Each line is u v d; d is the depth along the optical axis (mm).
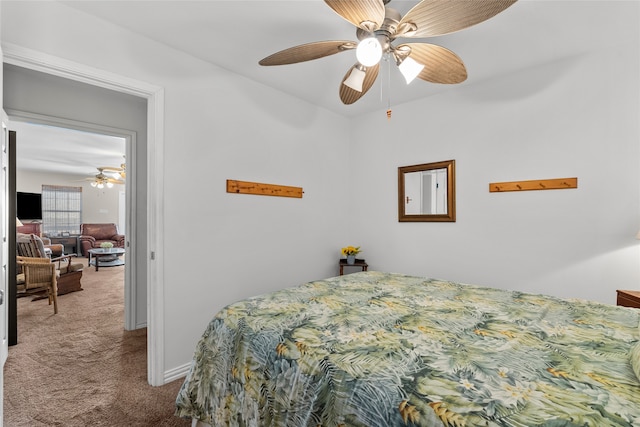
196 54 2326
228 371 1312
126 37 1994
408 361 1001
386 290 1880
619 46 2176
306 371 1036
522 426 693
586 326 1293
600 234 2248
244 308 1534
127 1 1743
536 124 2512
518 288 2600
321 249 3482
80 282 4883
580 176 2320
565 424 691
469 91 2877
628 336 1188
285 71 2617
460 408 764
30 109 2465
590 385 845
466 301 1656
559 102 2408
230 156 2596
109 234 8602
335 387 939
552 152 2438
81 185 8789
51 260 4043
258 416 1135
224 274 2549
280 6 1803
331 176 3605
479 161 2812
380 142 3547
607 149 2217
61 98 2641
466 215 2889
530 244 2545
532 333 1221
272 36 2102
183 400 1485
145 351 2631
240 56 2363
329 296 1743
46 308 3785
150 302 2143
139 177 3186
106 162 6680
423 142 3188
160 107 2148
